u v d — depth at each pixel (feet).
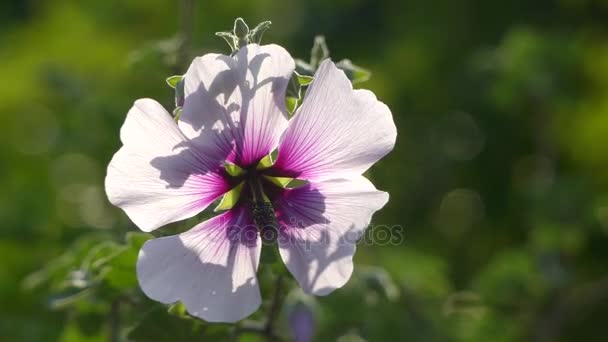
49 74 2.16
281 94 1.27
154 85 2.12
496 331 2.20
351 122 1.28
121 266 1.42
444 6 3.14
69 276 1.59
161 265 1.26
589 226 2.38
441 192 2.99
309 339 1.56
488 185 3.11
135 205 1.26
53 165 2.64
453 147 3.04
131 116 1.24
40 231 2.19
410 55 3.12
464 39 3.13
